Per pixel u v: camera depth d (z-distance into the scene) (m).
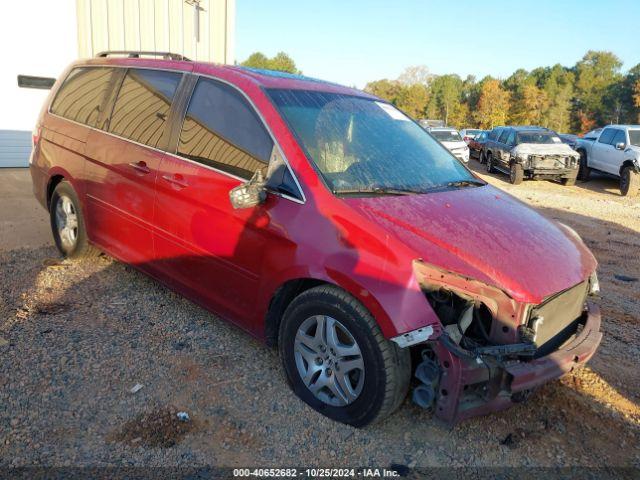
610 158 15.70
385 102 4.55
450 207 3.35
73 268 5.02
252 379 3.42
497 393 2.73
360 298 2.79
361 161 3.54
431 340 2.67
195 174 3.66
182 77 4.06
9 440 2.70
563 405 3.47
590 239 8.38
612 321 4.94
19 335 3.71
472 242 2.97
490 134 20.94
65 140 4.93
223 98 3.74
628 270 6.69
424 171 3.85
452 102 123.25
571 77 126.00
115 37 11.20
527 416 3.33
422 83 134.00
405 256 2.76
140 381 3.30
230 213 3.41
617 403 3.55
